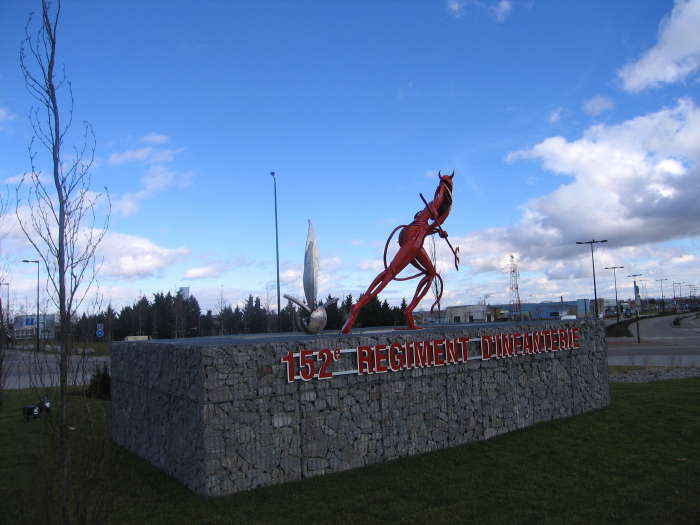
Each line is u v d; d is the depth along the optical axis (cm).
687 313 13425
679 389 1941
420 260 1409
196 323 6556
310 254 1403
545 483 952
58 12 604
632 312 13000
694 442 1209
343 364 1052
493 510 827
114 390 1418
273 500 864
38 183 589
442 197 1454
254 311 6675
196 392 905
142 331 5934
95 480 600
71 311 595
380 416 1096
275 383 958
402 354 1138
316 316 1352
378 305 4347
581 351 1598
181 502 859
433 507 840
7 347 1681
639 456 1113
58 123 597
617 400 1762
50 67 595
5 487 928
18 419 1598
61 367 592
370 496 888
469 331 1280
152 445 1127
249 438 920
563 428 1370
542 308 6812
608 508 830
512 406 1365
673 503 845
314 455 994
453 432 1220
